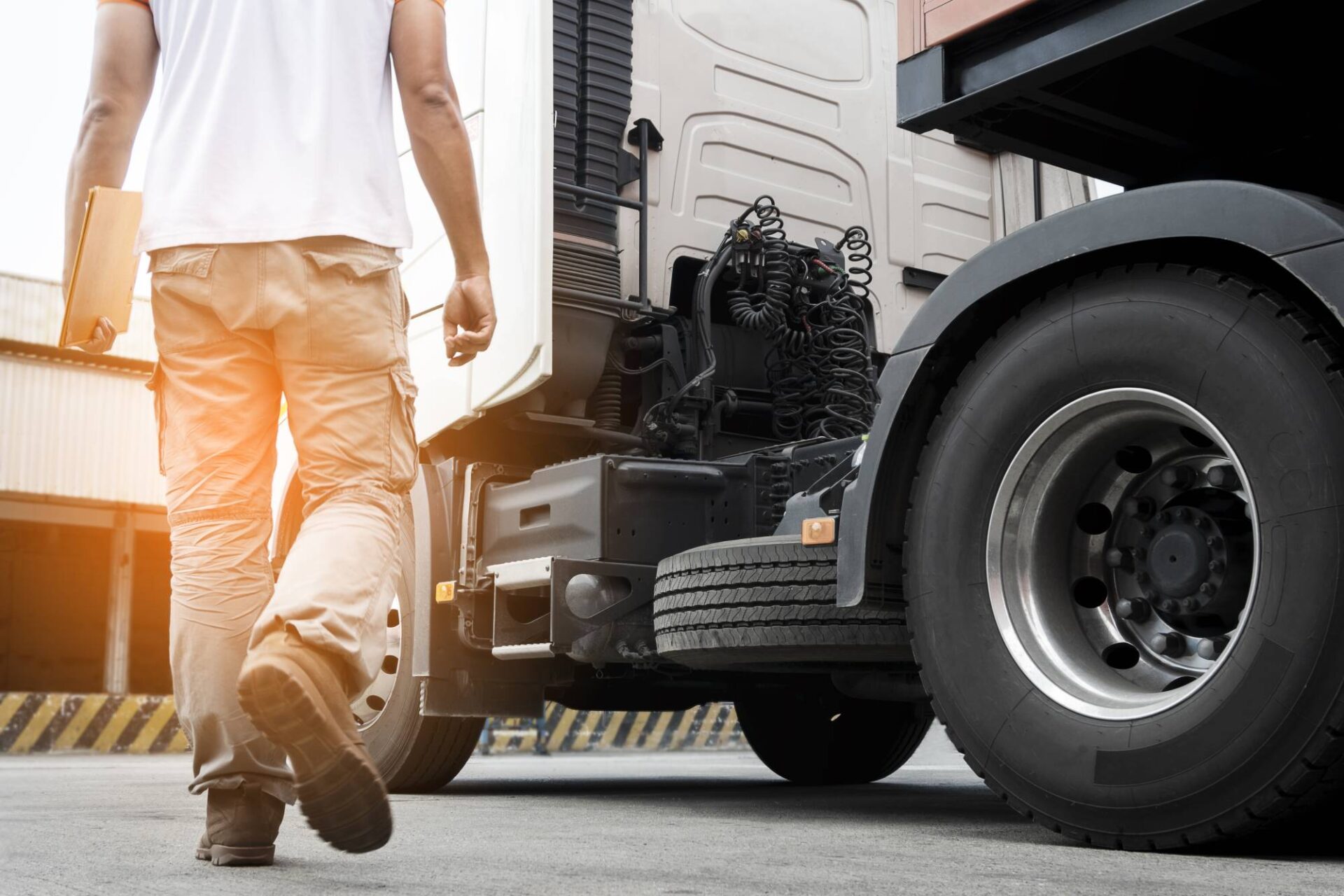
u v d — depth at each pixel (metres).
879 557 2.36
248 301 1.68
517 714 3.62
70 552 21.67
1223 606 1.99
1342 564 1.74
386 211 1.75
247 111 1.72
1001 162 4.23
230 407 1.73
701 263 3.78
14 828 2.54
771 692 4.47
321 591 1.54
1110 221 2.04
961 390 2.29
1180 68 2.15
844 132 4.07
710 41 3.87
